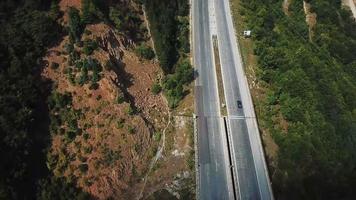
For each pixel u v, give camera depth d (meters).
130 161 103.25
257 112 122.31
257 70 134.38
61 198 92.81
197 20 152.88
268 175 105.62
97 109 105.00
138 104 114.88
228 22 152.75
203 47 142.12
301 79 122.88
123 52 123.12
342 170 104.75
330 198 101.12
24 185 89.94
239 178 105.19
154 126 114.00
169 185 102.69
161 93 123.81
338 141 109.88
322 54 144.75
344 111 120.00
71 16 112.88
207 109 122.19
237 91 127.94
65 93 104.81
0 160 87.00
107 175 98.38
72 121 101.69
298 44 139.75
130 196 99.25
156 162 106.94
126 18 132.00
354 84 138.12
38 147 96.69
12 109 93.69
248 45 144.12
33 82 100.69
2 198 82.81
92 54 111.44
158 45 131.50
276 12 156.25
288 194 100.62
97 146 101.00
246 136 115.38
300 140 109.00
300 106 116.81
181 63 133.38
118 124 104.75
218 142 113.62
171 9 145.62
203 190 101.94
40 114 100.38
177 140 113.12
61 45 110.38
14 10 111.19
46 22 109.06
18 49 103.06
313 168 103.69
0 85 95.56
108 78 108.94
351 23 167.25
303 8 166.88
